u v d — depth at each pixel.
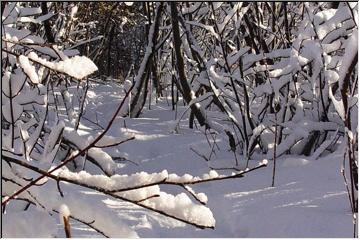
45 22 5.03
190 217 1.30
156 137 5.28
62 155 4.18
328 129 4.15
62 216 1.13
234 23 4.90
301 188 3.28
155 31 6.03
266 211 2.90
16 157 1.43
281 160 4.24
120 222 1.32
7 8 2.62
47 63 1.33
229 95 4.68
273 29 5.37
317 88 4.37
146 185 1.29
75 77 1.31
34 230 1.31
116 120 6.03
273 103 4.83
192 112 5.71
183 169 4.41
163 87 8.36
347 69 2.24
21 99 2.31
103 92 8.51
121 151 4.87
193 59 5.82
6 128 2.53
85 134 5.02
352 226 2.49
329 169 3.67
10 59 2.47
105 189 1.29
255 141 4.30
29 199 1.39
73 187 3.29
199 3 5.35
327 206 2.85
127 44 18.20
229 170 4.20
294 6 5.35
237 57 4.45
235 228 2.80
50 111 5.27
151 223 2.83
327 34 3.47
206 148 4.87
